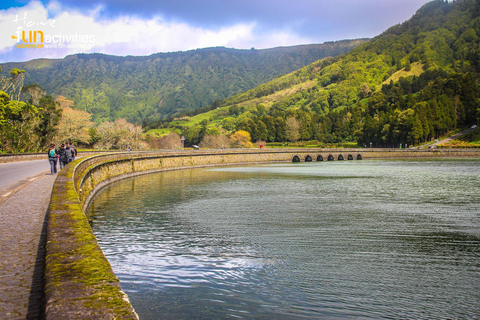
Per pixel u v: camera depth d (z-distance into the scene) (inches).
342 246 802.8
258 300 525.0
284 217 1114.1
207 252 751.1
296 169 3189.0
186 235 891.4
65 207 468.1
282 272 639.1
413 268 666.8
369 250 775.1
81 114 4062.5
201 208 1264.8
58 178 826.8
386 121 7180.1
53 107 3710.6
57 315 170.7
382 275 633.0
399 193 1657.2
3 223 525.7
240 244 815.1
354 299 537.0
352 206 1316.4
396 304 524.7
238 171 2933.1
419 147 6269.7
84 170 1286.9
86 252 270.7
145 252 749.3
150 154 2674.7
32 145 3255.4
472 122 7303.2
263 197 1531.7
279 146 7623.0
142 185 1910.7
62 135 3688.5
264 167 3476.9
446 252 764.6
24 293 292.7
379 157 5516.7
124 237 870.4
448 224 1023.0
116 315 171.6
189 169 3149.6
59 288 203.2
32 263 363.6
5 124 3011.8
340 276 624.7
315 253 751.1
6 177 1117.1
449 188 1835.6
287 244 815.7
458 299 543.8
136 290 550.9
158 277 606.9
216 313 478.9
